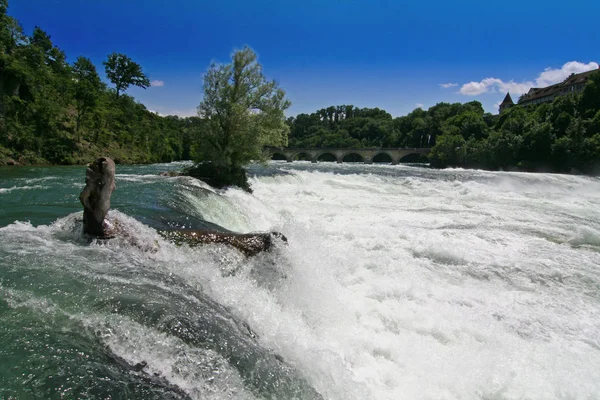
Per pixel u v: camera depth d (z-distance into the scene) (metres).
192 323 4.23
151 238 6.77
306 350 5.04
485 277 9.59
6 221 8.22
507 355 5.94
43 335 3.57
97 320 3.92
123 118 72.94
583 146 66.94
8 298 4.09
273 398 3.64
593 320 7.34
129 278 5.07
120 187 15.58
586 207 22.09
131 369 3.39
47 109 45.53
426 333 6.51
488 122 121.75
